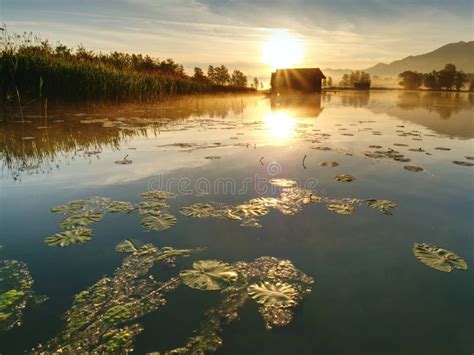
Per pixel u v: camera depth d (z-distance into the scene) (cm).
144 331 170
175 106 1434
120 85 1219
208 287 205
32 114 888
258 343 163
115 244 253
